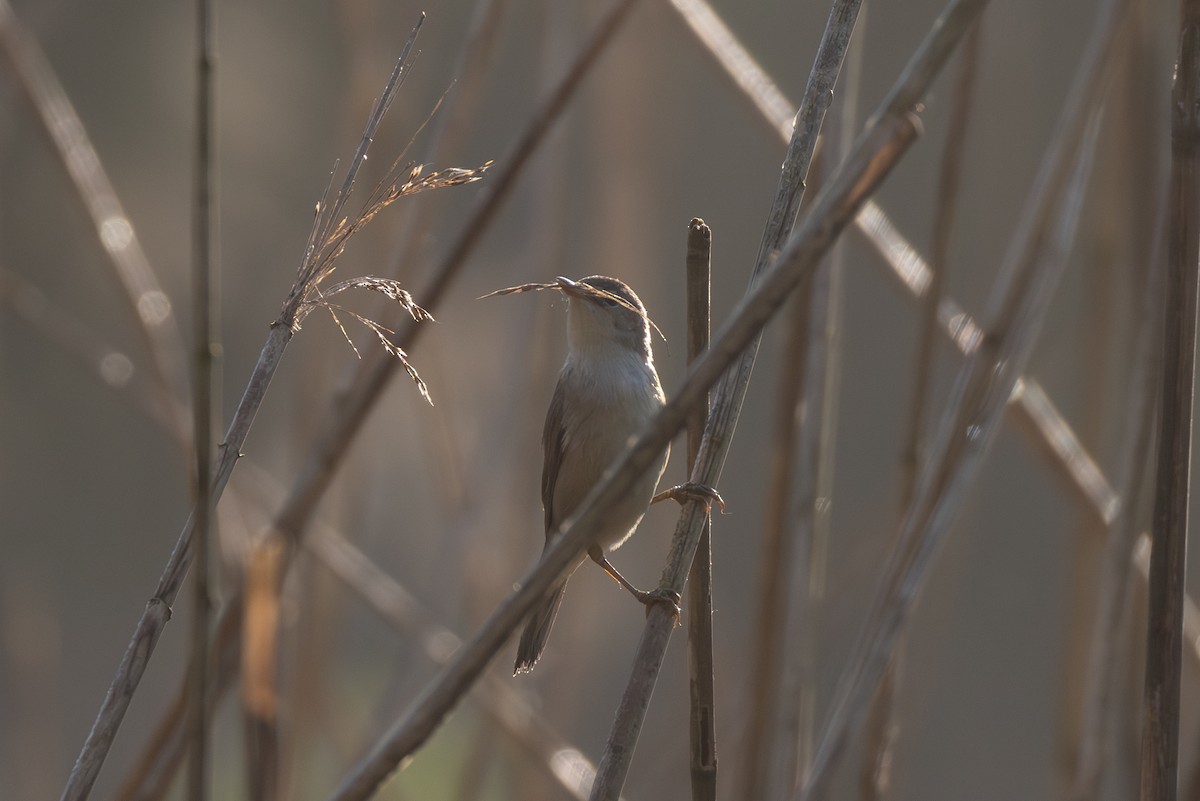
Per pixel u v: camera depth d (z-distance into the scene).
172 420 8.71
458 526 10.55
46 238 25.58
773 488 7.78
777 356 7.82
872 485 19.03
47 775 11.62
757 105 8.39
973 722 19.81
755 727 7.79
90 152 9.22
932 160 16.83
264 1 26.39
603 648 15.45
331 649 9.79
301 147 26.77
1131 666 7.95
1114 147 8.62
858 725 6.72
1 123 15.57
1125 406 8.32
